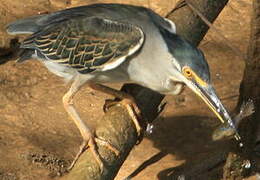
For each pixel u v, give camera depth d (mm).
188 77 9297
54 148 11859
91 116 12742
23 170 11289
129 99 9992
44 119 12617
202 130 12664
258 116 11070
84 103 13117
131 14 9961
